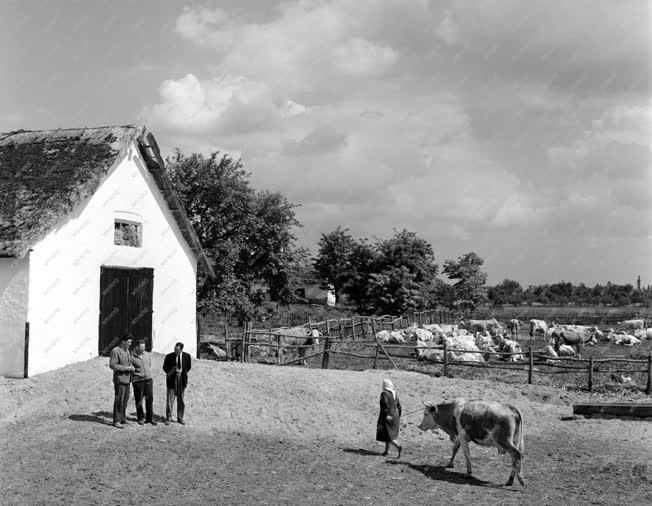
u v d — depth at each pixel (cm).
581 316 7700
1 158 2606
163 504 1292
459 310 8488
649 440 1995
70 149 2534
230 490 1392
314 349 3778
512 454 1498
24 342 2192
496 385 2719
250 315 3947
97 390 2083
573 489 1484
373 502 1350
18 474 1430
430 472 1605
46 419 1848
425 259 7875
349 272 8088
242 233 3959
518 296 11900
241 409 2083
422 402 2364
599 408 2300
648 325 6562
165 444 1705
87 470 1471
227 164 3928
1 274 2244
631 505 1362
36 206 2277
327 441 1889
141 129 2616
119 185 2592
